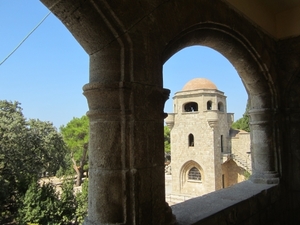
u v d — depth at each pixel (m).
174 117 27.12
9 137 15.52
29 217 12.62
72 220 13.57
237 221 3.04
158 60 2.21
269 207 3.79
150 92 2.09
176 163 26.73
